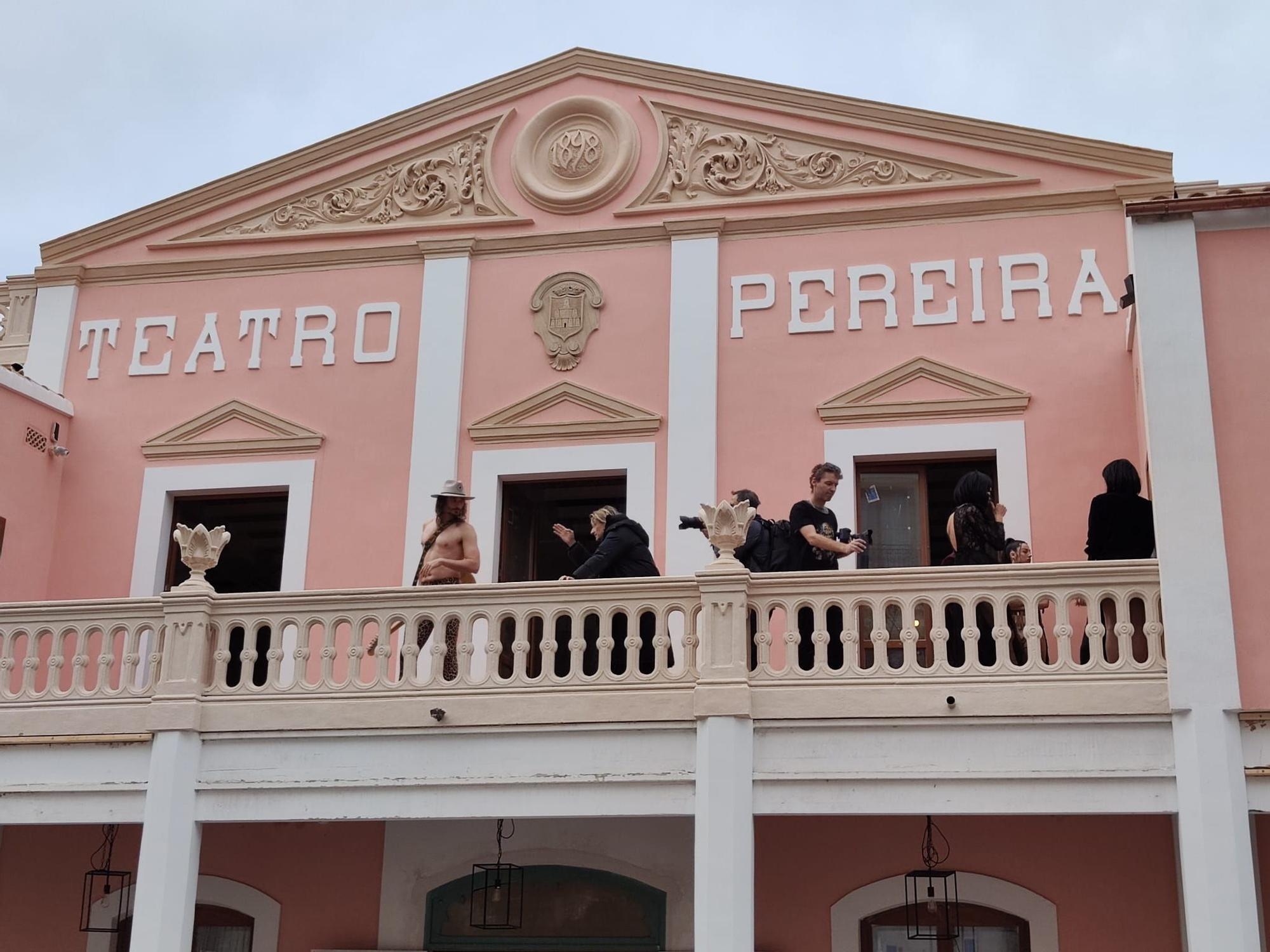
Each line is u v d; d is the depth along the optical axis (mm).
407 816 10383
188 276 14773
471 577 11750
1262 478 9727
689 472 13094
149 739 10844
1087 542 11031
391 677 12742
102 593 13922
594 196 14117
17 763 11039
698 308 13539
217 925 12852
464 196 14430
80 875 13008
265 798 10633
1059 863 11562
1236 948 8938
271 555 14289
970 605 10016
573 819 12344
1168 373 10008
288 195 14805
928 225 13398
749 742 9938
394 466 13727
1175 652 9516
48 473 14156
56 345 14742
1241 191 11039
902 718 9844
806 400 13133
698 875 9688
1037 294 13000
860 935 11758
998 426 12719
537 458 13461
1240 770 9305
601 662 10383
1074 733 9656
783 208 13727
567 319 13812
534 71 14555
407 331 14133
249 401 14227
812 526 10945
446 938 12359
